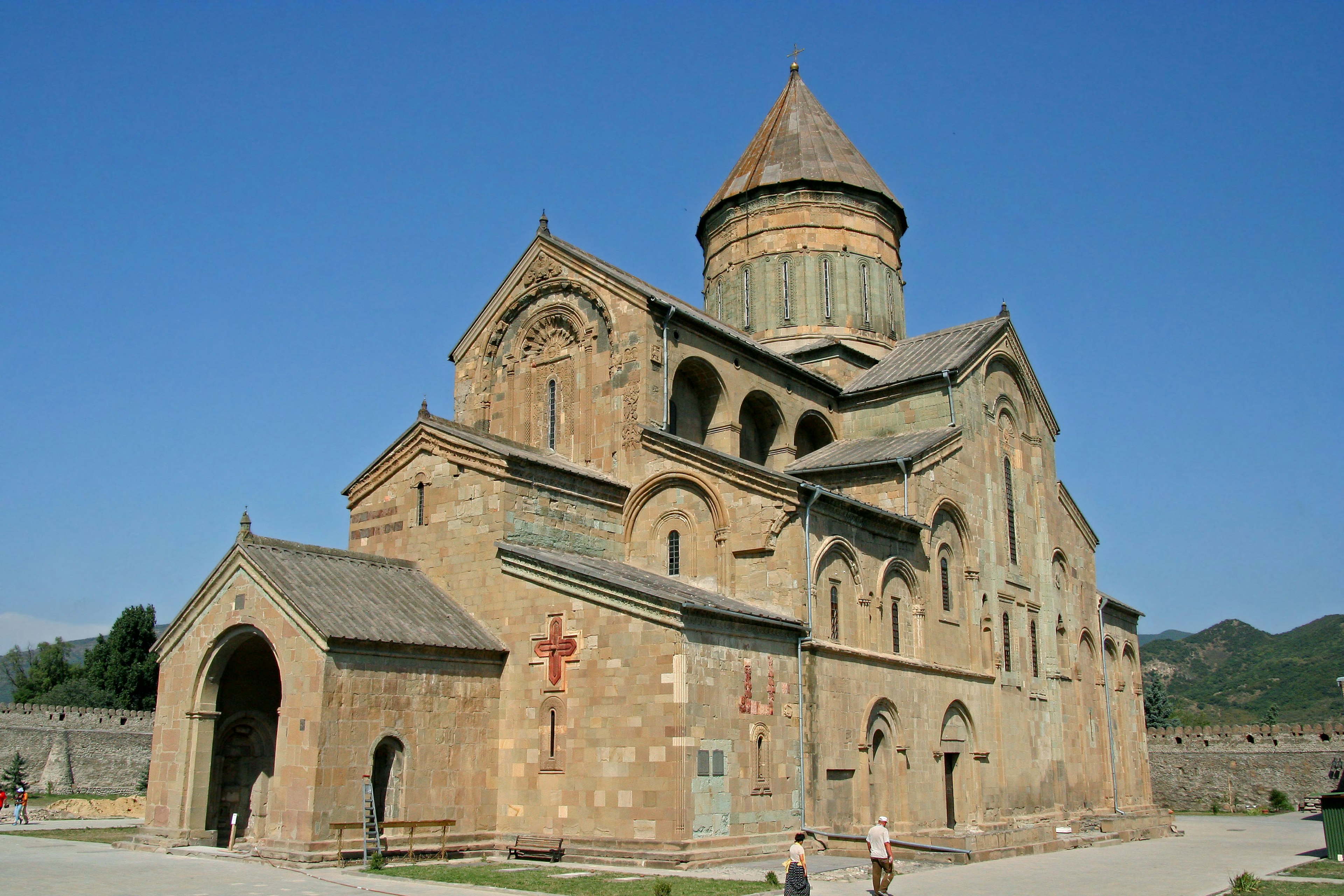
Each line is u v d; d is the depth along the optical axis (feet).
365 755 84.17
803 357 145.69
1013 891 71.26
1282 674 572.51
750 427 128.88
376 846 82.58
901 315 162.30
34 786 184.55
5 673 358.02
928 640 113.80
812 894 68.13
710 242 165.37
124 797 166.30
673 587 95.96
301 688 83.66
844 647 98.63
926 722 109.81
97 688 253.85
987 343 135.33
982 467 130.62
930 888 72.74
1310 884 77.51
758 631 91.66
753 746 89.04
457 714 91.71
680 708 83.20
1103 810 149.79
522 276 123.24
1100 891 71.26
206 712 92.27
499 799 93.09
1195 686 620.49
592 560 104.06
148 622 265.13
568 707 90.17
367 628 87.04
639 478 109.40
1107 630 165.99
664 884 64.54
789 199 156.66
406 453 109.09
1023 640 133.69
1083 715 150.82
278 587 86.84
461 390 126.31
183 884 67.92
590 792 86.94
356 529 112.68
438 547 103.91
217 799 94.94
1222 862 94.22
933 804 108.37
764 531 99.55
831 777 95.20
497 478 100.37
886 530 110.22
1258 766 201.05
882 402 133.80
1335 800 97.60
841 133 166.09
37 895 63.16
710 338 119.14
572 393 117.50
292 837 80.59
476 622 98.37
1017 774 126.41
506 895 64.90
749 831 87.04
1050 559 144.36
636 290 112.16
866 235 157.69
